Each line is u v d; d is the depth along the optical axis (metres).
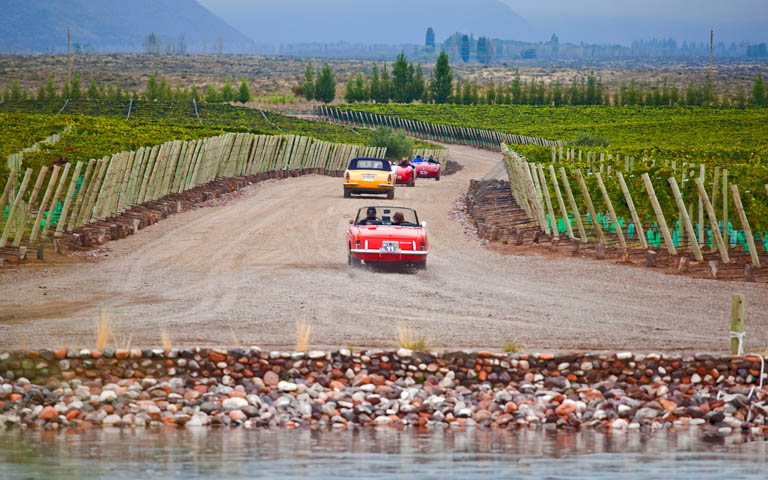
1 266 55.00
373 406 29.23
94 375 30.44
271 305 43.88
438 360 31.69
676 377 31.94
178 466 21.31
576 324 40.28
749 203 64.44
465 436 26.38
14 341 33.69
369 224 59.06
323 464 21.83
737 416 28.98
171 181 98.50
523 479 20.39
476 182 134.75
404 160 142.38
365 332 37.25
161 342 33.97
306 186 128.38
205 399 29.36
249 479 19.92
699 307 45.62
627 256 62.41
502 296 48.44
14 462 21.59
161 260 60.31
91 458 22.20
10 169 71.50
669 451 24.34
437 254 66.38
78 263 58.03
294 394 30.06
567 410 29.11
